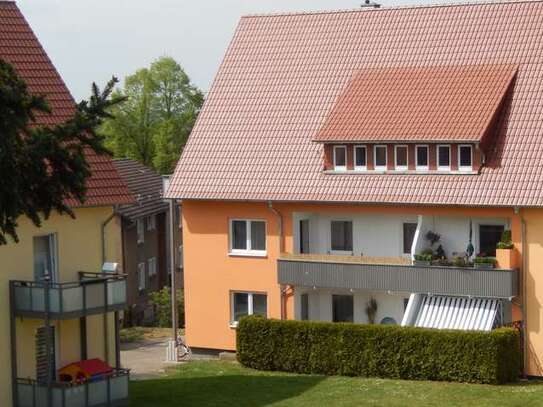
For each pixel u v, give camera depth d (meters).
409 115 52.38
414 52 55.75
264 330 52.47
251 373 51.84
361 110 53.75
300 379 49.56
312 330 51.34
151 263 84.50
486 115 50.72
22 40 47.19
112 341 47.09
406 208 51.81
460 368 48.09
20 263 43.00
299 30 59.41
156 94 112.44
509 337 48.00
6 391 42.25
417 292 51.19
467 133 50.00
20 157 30.81
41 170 31.06
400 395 45.41
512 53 53.56
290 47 59.00
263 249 55.62
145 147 113.69
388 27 57.31
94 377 42.75
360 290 52.91
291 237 54.56
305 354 51.47
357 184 52.69
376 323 54.22
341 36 58.12
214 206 56.38
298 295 54.91
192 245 57.09
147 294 83.00
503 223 50.97
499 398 44.59
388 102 53.69
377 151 52.62
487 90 52.09
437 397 44.91
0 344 42.09
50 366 41.94
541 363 49.19
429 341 48.75
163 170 109.19
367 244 54.28
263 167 55.41
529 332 49.47
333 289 55.19
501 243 49.50
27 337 43.31
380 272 52.00
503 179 49.66
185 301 57.47
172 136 110.94
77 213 45.69
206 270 56.81
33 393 41.91
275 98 57.59
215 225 56.44
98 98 32.22
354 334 50.38
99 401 42.28
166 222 88.12
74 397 41.50
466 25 55.56
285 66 58.44
